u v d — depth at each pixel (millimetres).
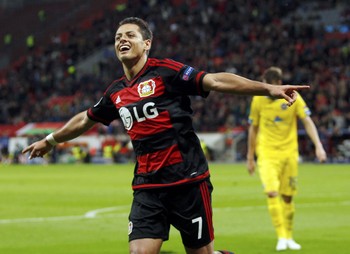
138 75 22000
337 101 162750
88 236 43188
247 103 166875
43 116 193375
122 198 71500
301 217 52688
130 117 22000
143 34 22062
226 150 161375
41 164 176500
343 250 37094
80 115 23969
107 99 22969
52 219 52562
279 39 189125
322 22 192250
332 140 154375
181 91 21547
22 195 75875
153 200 21906
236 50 191750
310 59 177875
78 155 175750
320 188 82125
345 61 175750
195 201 21891
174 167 21750
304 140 155875
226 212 56656
